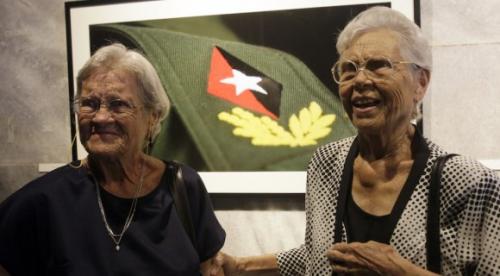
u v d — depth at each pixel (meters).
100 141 0.98
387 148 0.95
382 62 0.89
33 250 0.99
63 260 0.95
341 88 0.95
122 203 1.03
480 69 1.45
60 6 1.73
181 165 1.16
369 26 0.92
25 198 0.98
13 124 1.79
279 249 1.59
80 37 1.68
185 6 1.60
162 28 1.62
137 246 1.00
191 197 1.13
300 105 1.53
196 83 1.61
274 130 1.56
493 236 0.84
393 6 1.45
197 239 1.13
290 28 1.53
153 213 1.04
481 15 1.44
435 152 0.93
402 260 0.86
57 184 1.01
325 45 1.51
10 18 1.77
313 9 1.51
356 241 0.95
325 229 1.00
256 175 1.58
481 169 0.87
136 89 1.00
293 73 1.54
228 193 1.59
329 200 1.03
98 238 0.99
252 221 1.61
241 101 1.58
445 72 1.46
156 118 1.08
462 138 1.46
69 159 1.75
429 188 0.89
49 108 1.76
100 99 0.97
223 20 1.58
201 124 1.61
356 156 1.02
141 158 1.10
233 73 1.58
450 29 1.46
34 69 1.76
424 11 1.47
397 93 0.89
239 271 1.34
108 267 0.97
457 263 0.86
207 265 1.18
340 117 1.51
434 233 0.87
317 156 1.09
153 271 1.00
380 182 0.96
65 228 0.97
